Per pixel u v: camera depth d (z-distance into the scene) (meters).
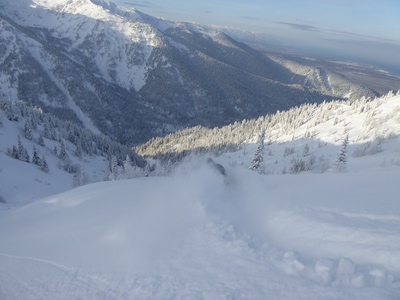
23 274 8.24
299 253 6.82
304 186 12.61
